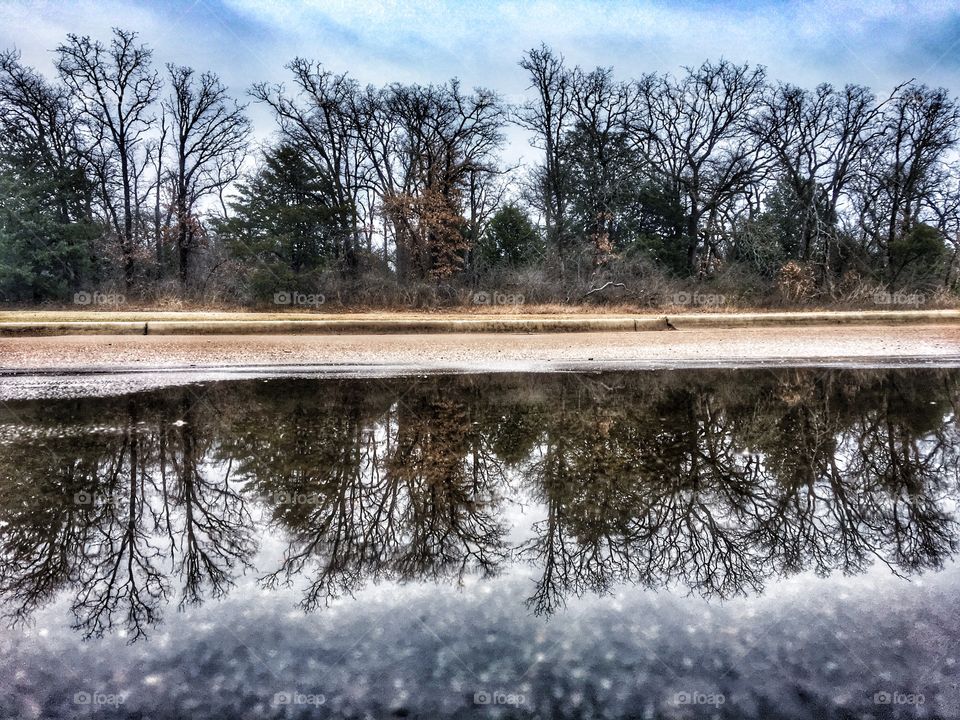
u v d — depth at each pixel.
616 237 33.75
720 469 4.14
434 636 1.95
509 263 31.58
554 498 3.53
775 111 31.56
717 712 1.56
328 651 1.87
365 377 9.59
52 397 7.49
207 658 1.83
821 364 11.06
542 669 1.75
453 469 4.18
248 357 12.30
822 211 32.69
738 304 26.00
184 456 4.57
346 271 30.91
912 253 29.48
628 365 11.18
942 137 29.69
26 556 2.69
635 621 2.04
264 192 32.41
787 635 1.94
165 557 2.68
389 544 2.82
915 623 2.01
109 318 18.39
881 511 3.27
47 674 1.76
